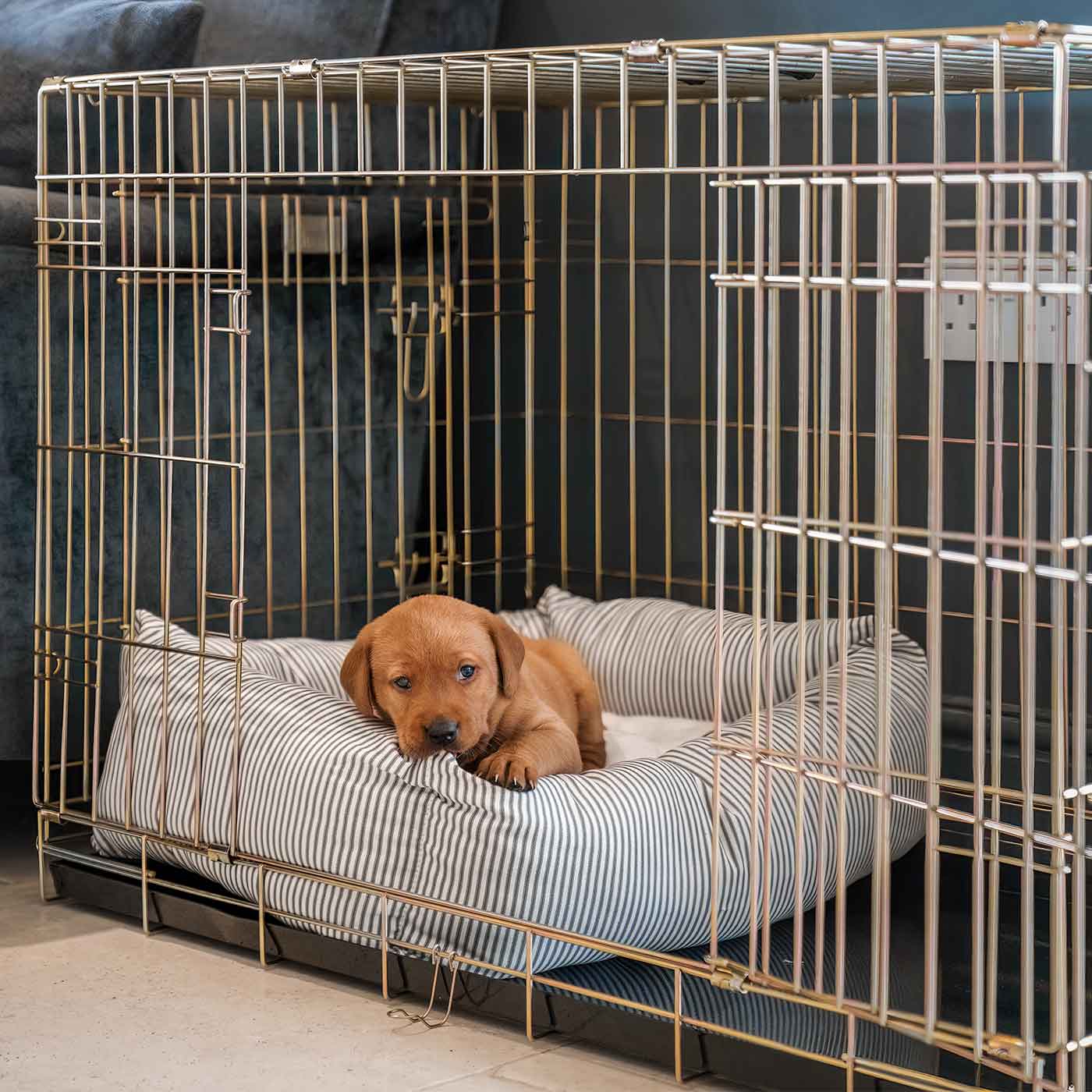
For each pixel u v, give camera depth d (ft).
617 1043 6.19
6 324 8.35
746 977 5.83
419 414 10.58
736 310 9.88
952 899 7.77
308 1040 6.34
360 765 6.93
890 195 5.17
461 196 10.66
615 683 9.51
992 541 5.03
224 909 7.47
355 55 10.05
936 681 5.17
